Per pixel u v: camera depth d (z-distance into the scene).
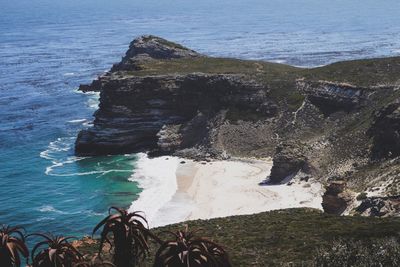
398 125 94.12
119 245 27.36
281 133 117.75
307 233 50.00
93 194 96.00
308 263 41.16
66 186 100.19
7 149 122.94
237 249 47.12
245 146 116.50
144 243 27.41
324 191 88.69
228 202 89.38
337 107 118.25
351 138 103.19
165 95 125.12
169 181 101.88
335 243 42.50
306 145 107.31
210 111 126.12
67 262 26.70
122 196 94.88
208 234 53.03
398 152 92.44
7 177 104.81
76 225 83.06
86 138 120.88
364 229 49.12
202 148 118.75
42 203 91.88
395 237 43.97
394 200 72.19
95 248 49.16
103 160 116.19
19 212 87.94
